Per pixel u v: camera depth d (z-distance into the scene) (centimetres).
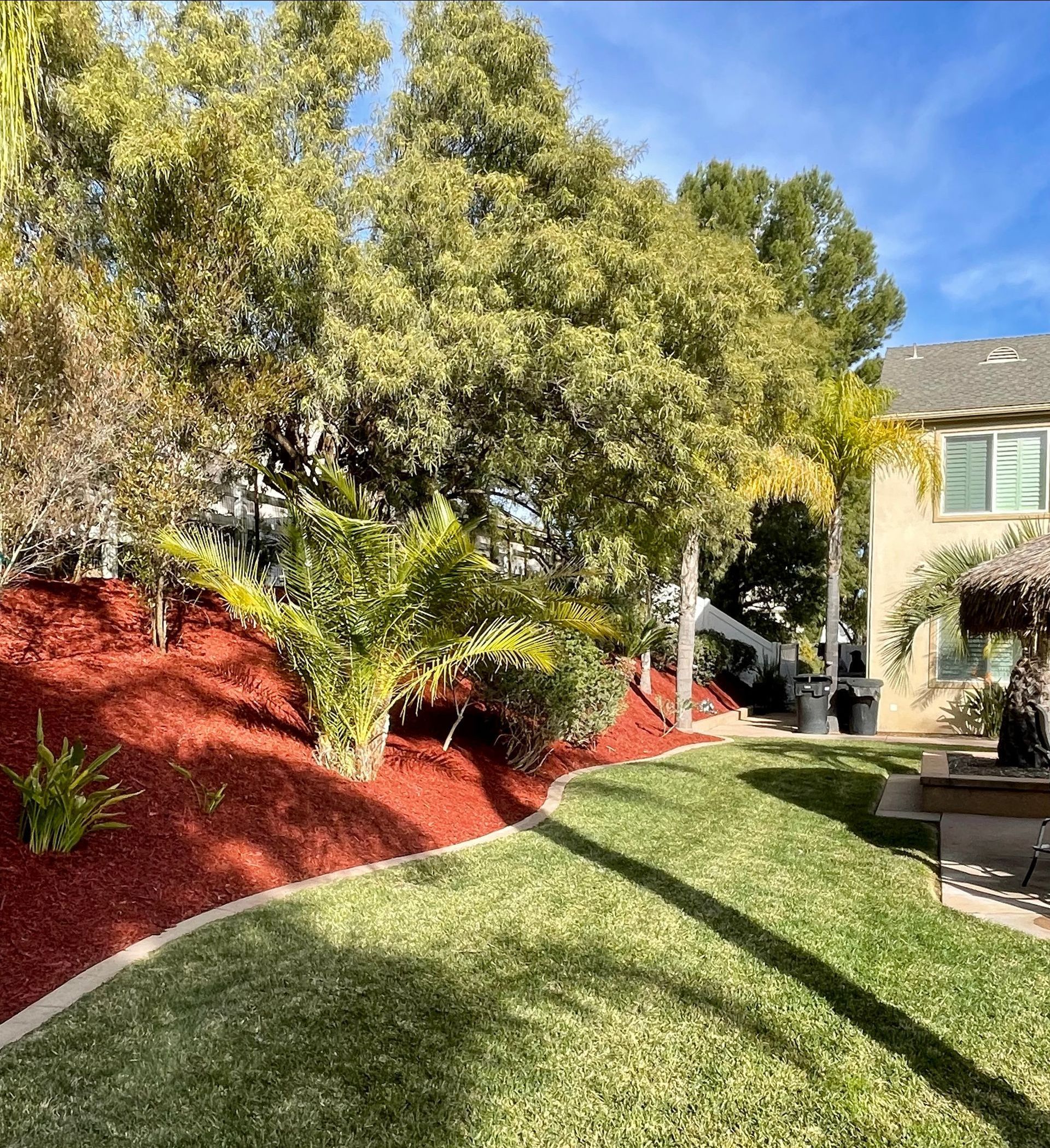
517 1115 307
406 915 507
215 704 801
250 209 834
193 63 948
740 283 1010
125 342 789
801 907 554
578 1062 346
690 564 1570
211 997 384
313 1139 288
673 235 1050
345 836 637
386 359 867
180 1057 333
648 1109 313
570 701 953
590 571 975
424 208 982
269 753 734
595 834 740
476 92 1077
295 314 904
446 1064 340
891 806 913
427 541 689
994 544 1548
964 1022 390
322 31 1086
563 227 956
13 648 789
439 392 905
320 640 720
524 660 791
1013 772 930
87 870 487
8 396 688
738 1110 314
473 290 904
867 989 425
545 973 434
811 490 1555
